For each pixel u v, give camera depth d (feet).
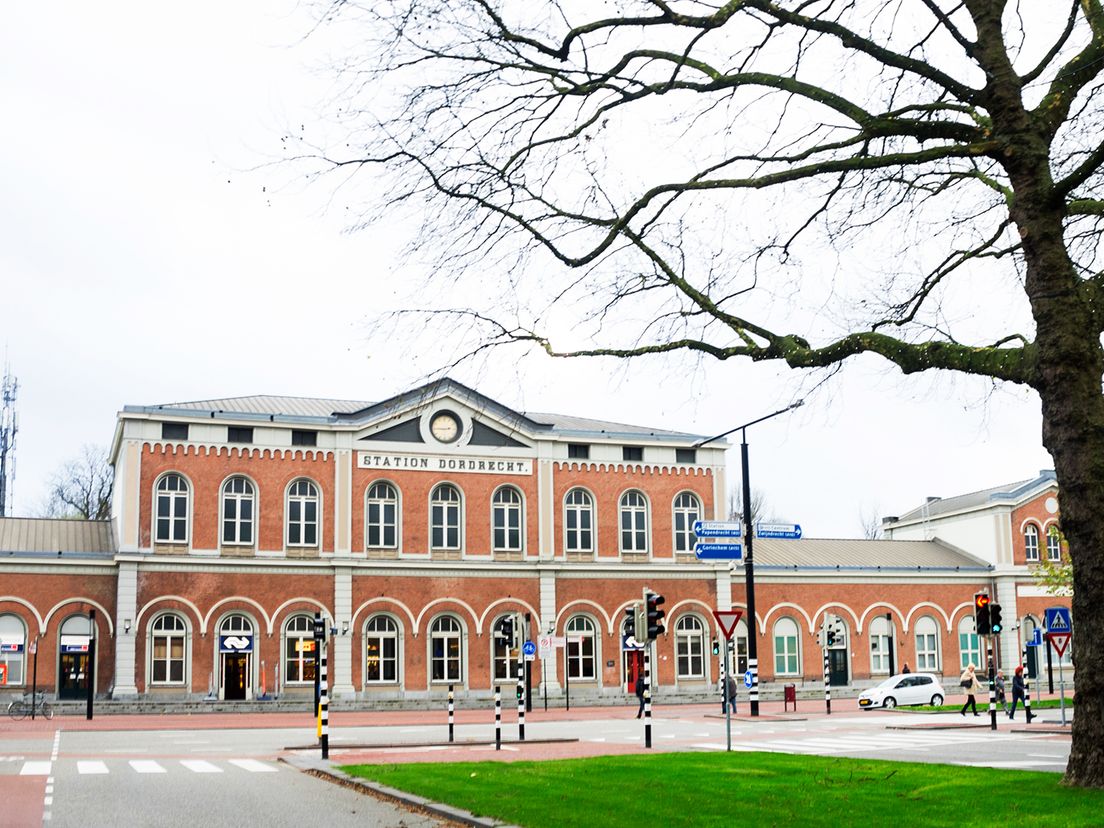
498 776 66.69
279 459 180.86
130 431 173.47
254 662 175.52
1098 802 44.55
